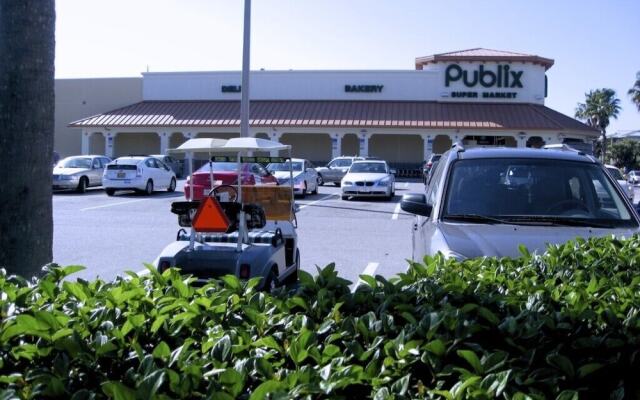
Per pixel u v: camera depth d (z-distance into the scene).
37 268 5.18
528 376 2.46
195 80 48.66
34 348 2.65
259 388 2.18
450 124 43.69
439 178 6.80
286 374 2.41
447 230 5.65
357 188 23.81
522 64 46.72
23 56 5.10
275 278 7.69
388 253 12.39
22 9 5.09
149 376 2.22
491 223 5.88
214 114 46.25
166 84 49.06
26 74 5.11
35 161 5.16
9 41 5.10
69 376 2.51
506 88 46.72
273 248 7.70
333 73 47.59
